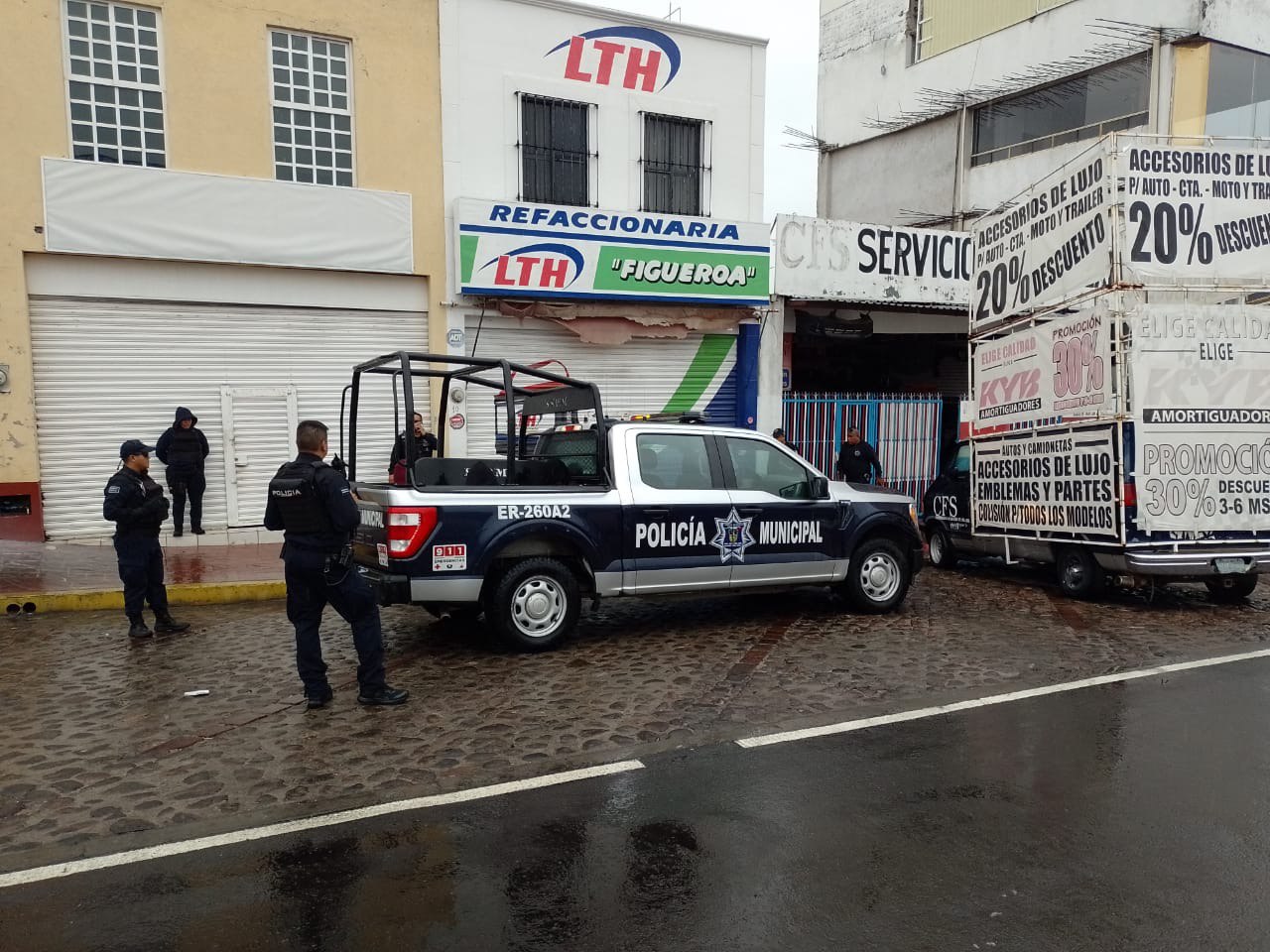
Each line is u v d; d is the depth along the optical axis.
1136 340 8.20
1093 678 6.21
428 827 3.93
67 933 3.10
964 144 20.19
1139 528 8.28
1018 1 18.94
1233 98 16.61
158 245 10.98
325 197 11.74
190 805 4.16
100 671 6.39
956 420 16.09
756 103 14.46
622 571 7.13
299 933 3.10
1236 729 5.14
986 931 3.08
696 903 3.29
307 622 5.53
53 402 10.81
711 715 5.46
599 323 13.45
